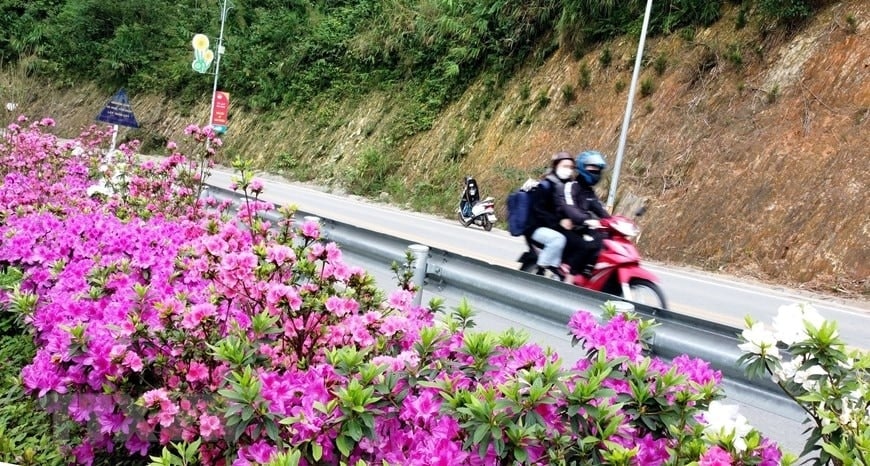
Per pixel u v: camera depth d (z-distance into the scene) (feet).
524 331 9.55
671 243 46.06
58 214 18.80
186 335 8.86
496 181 62.85
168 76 124.36
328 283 10.49
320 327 9.23
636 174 51.90
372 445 7.24
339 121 91.30
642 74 57.88
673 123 52.65
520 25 70.74
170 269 12.78
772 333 7.41
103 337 8.98
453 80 77.92
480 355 8.20
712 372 8.54
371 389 6.97
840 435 6.59
